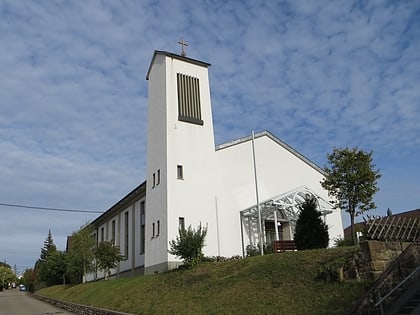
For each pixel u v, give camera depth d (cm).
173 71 3061
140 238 3644
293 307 1241
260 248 2570
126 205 4119
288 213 3147
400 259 1201
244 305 1372
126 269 3888
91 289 2919
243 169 3209
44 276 5469
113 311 1881
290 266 1568
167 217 2664
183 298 1689
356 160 2352
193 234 2308
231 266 1925
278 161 3441
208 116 3075
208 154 2973
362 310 1080
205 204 2844
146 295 1969
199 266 2145
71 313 2619
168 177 2752
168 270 2469
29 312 2839
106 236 4759
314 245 1977
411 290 1152
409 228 1405
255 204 3147
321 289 1284
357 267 1270
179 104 2983
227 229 2947
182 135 2909
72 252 3922
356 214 2358
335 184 2370
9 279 11175
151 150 3044
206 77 3194
